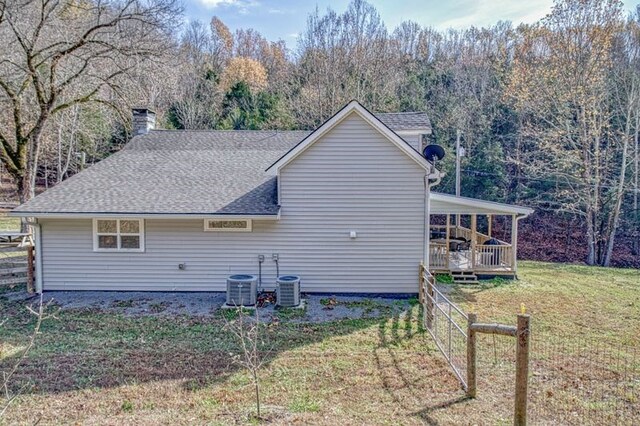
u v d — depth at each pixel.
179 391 6.45
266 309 11.26
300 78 38.38
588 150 23.39
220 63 48.53
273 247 12.78
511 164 30.80
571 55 23.44
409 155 12.38
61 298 12.17
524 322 5.14
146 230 12.80
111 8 16.11
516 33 29.36
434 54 43.44
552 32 24.16
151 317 10.43
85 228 12.77
